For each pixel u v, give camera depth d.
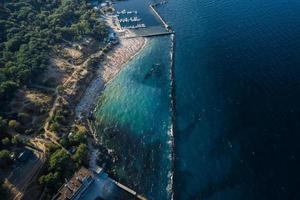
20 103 157.00
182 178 133.12
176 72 188.62
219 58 194.38
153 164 139.00
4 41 193.62
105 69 192.25
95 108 167.75
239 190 126.69
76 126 154.38
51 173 126.50
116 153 144.12
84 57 195.75
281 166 132.38
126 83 182.88
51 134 146.00
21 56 178.38
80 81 177.38
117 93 176.62
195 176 133.50
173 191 128.25
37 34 199.75
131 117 161.88
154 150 144.88
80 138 142.88
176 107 165.62
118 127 157.00
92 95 175.00
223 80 178.38
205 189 128.50
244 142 144.25
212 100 167.75
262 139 144.25
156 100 170.62
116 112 165.00
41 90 167.38
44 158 133.12
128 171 136.62
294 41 197.62
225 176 132.25
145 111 164.62
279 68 179.38
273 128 148.12
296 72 175.25
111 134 153.38
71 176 129.88
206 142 146.75
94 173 132.75
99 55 199.62
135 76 187.62
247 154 139.12
